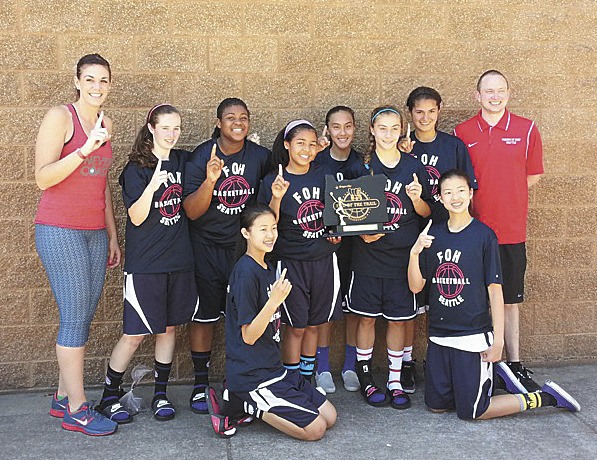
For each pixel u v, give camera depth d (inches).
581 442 153.5
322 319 173.5
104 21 179.3
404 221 173.5
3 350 181.9
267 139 189.3
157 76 182.5
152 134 162.4
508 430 159.3
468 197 163.6
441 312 165.6
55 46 177.9
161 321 164.4
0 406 173.8
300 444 152.4
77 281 154.4
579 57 199.9
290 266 169.0
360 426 161.6
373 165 174.4
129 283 162.4
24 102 177.9
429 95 177.0
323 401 159.6
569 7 198.2
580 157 201.9
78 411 157.6
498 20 195.6
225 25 184.1
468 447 151.0
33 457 146.3
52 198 152.4
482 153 182.1
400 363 176.7
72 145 152.3
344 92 191.2
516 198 182.2
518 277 184.7
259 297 153.9
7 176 178.4
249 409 154.7
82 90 152.9
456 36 194.4
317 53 188.9
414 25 192.2
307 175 169.8
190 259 167.3
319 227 169.0
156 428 160.7
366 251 175.3
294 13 186.7
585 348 204.2
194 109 185.2
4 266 179.9
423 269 167.8
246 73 186.4
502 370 173.0
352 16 189.3
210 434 157.6
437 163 179.5
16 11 175.6
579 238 202.8
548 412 169.2
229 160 171.5
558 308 203.2
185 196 167.3
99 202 157.1
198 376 175.5
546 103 199.9
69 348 155.9
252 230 152.6
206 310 174.9
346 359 189.9
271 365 153.9
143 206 155.0
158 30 181.5
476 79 196.4
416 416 167.3
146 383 187.9
